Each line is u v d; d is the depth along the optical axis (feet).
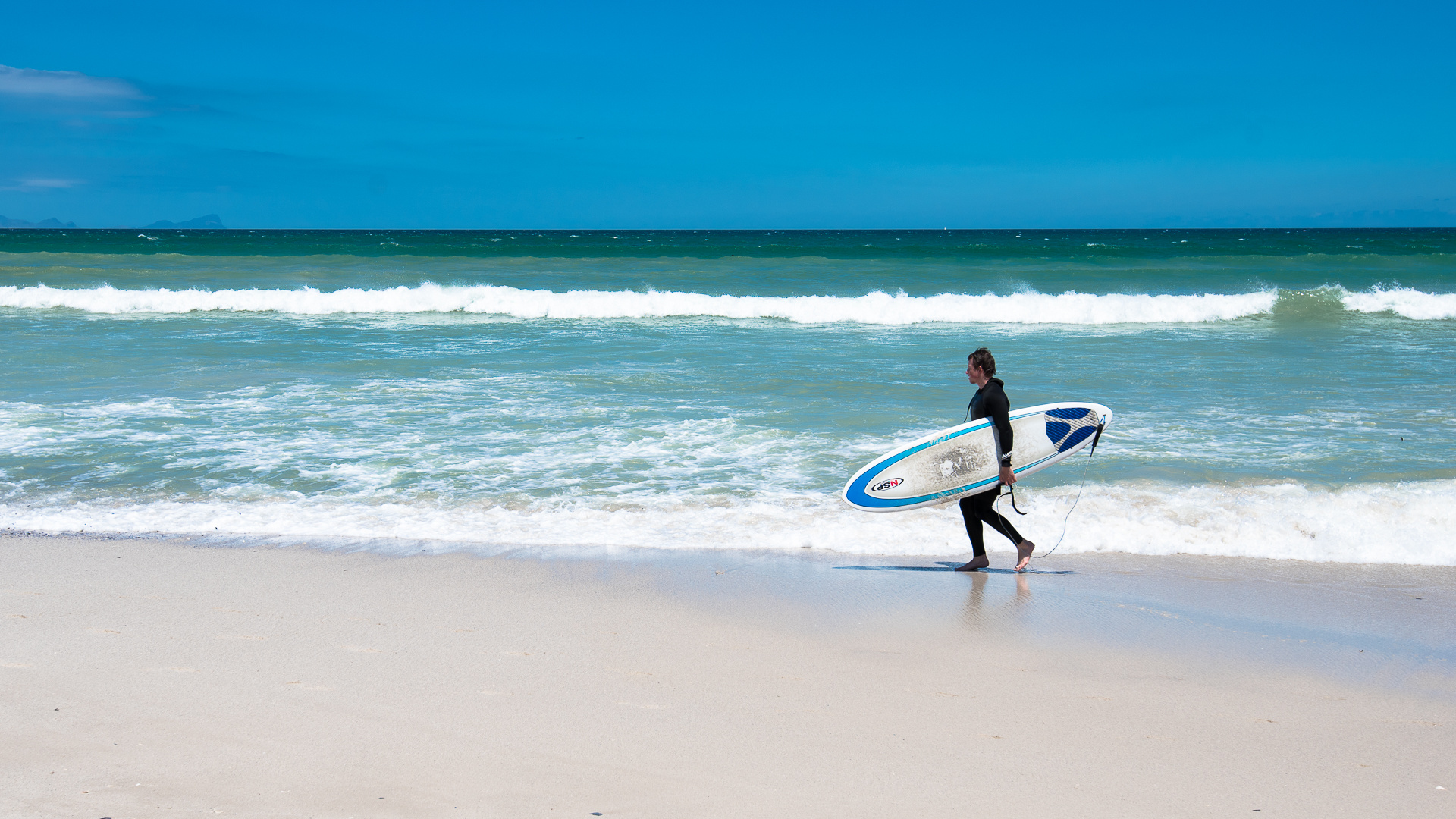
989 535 19.62
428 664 12.67
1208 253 154.10
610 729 10.76
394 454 25.71
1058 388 35.58
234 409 31.35
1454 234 419.13
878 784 9.52
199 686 11.80
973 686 12.21
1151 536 19.26
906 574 17.30
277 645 13.29
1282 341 48.80
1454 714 11.46
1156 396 33.81
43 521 19.80
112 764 9.68
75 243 190.19
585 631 14.10
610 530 19.63
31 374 37.24
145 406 31.63
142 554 17.81
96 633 13.66
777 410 31.53
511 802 9.02
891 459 18.26
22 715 10.88
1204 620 14.87
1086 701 11.72
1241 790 9.50
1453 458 24.80
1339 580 16.88
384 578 16.57
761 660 13.05
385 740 10.37
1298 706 11.64
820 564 17.79
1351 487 22.12
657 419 30.17
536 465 24.72
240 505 21.16
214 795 9.04
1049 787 9.51
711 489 22.61
